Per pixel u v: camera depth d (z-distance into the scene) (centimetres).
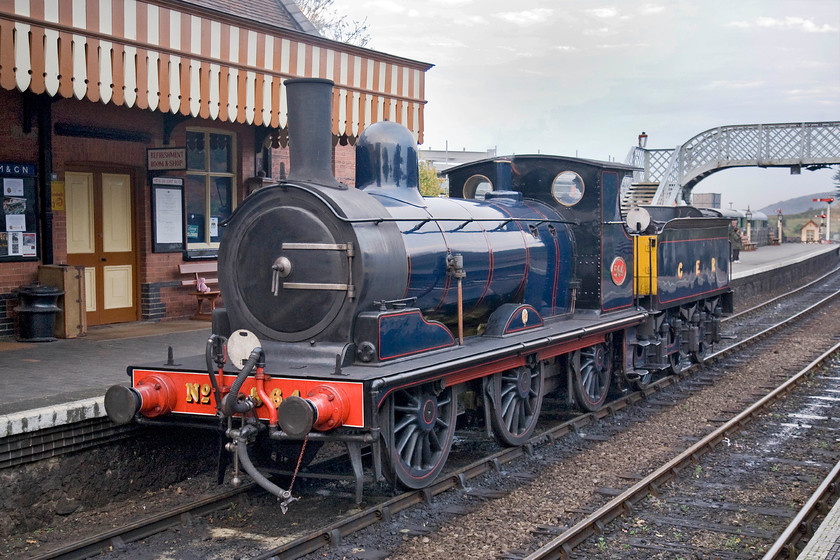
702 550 538
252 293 620
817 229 6744
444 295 691
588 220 914
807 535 559
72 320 971
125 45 853
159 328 1068
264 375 559
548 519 591
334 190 612
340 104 1108
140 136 1089
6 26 754
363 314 589
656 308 1037
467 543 544
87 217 1060
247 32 978
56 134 995
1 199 941
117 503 625
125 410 570
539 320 815
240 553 522
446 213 723
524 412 792
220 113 956
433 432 654
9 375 745
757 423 908
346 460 709
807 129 2686
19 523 562
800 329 1734
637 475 697
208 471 705
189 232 1194
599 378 947
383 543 539
